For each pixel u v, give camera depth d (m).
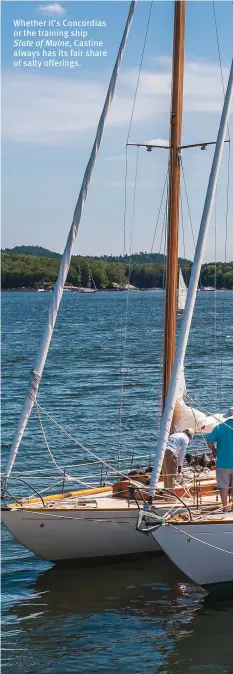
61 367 53.97
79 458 27.50
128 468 26.14
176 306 19.81
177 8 19.20
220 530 16.66
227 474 17.39
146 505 16.69
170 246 19.67
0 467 25.91
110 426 33.16
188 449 29.83
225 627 15.16
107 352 63.88
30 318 118.25
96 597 16.56
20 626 15.22
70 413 36.16
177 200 19.61
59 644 14.56
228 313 114.38
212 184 17.62
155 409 36.84
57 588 17.05
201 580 16.77
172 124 19.47
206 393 41.25
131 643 14.56
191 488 18.89
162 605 16.17
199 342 70.62
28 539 17.95
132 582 17.38
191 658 13.99
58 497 19.09
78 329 92.38
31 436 31.06
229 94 17.88
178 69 19.31
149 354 61.69
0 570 18.08
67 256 19.22
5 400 40.06
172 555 16.47
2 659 13.95
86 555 18.44
